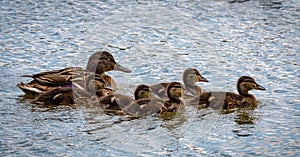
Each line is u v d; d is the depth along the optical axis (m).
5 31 18.84
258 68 16.27
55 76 14.84
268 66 16.38
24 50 17.53
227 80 15.55
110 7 20.58
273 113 13.64
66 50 17.58
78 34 18.62
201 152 11.67
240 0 21.34
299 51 17.33
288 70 16.08
